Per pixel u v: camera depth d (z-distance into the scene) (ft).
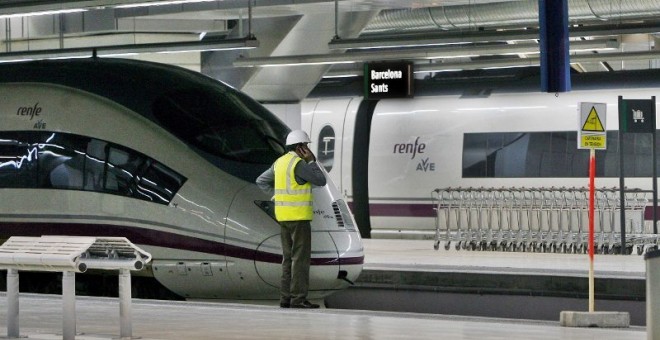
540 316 131.03
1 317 89.81
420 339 75.77
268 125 122.93
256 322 87.20
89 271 126.31
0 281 140.26
